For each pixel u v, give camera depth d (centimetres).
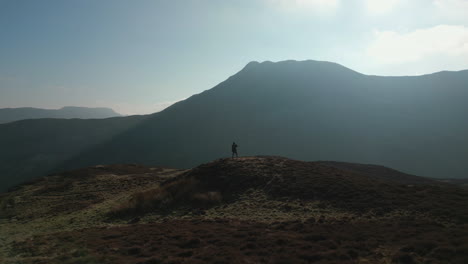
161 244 1639
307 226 1862
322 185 2761
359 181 2945
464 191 2595
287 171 3269
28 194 4566
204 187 3150
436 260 1205
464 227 1627
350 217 2031
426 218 1880
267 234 1716
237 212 2414
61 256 1511
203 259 1359
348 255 1314
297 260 1277
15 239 2191
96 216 2770
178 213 2603
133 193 3669
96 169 6456
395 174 6041
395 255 1273
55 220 2834
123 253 1530
